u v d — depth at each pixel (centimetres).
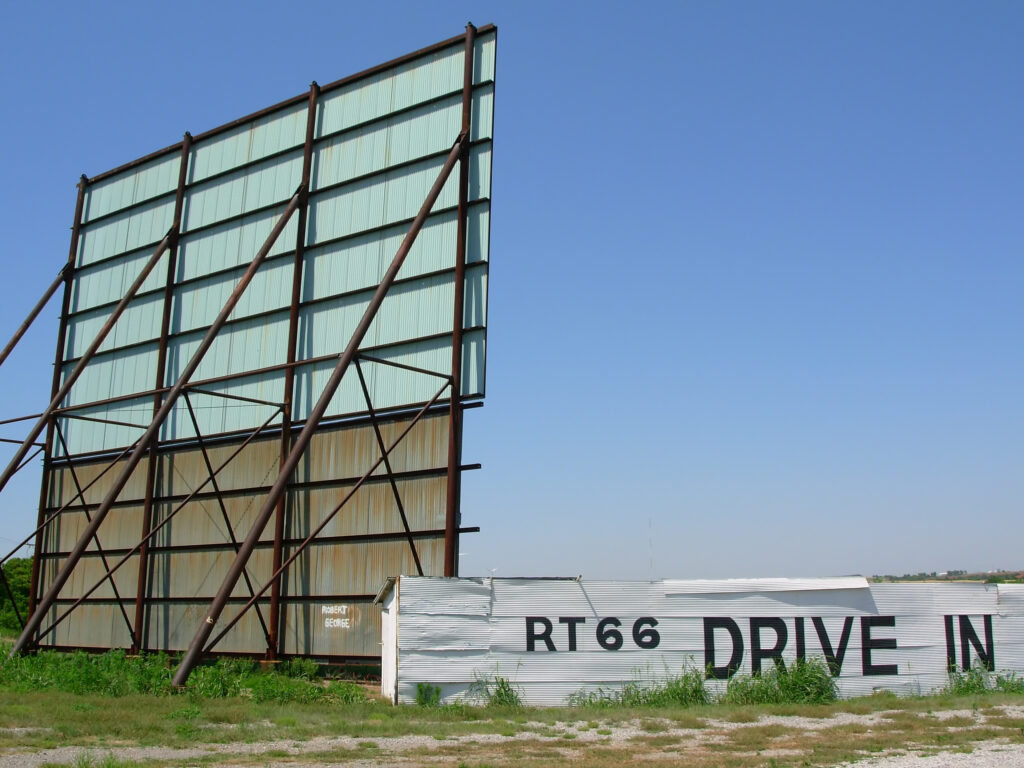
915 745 1488
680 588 2148
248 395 3262
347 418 2989
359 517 2903
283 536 3050
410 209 3008
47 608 3047
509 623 2080
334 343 3084
